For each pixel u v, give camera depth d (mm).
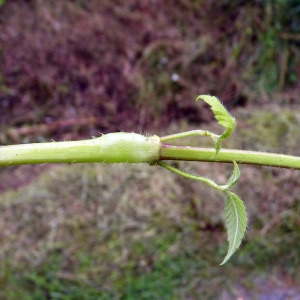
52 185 373
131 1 422
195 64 417
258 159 97
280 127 382
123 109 413
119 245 349
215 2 428
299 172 357
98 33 417
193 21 426
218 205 354
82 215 359
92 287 337
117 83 414
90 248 349
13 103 412
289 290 334
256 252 344
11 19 415
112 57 416
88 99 415
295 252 344
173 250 346
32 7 418
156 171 371
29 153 89
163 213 356
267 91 412
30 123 411
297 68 414
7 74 411
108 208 361
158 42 416
